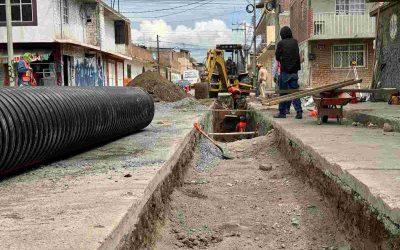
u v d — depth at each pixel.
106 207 3.88
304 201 6.10
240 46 28.84
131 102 8.76
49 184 4.84
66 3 28.22
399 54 13.62
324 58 28.06
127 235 3.69
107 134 7.68
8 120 4.83
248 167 8.85
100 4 33.19
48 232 3.26
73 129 6.16
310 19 27.38
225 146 10.99
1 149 4.70
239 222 5.58
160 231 4.95
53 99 5.96
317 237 4.98
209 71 26.09
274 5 23.39
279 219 5.62
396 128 8.11
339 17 27.19
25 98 5.44
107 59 37.97
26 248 2.96
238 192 7.00
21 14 25.73
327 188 5.57
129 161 6.14
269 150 10.02
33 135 5.21
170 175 6.34
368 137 7.44
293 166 7.90
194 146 10.20
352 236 4.49
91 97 7.14
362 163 5.13
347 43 27.78
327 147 6.43
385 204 3.64
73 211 3.77
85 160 6.29
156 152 6.92
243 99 23.19
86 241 3.06
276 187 7.15
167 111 17.14
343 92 9.54
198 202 6.34
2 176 5.29
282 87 11.43
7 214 3.73
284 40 11.28
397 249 3.41
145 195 4.50
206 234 5.20
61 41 26.08
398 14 13.74
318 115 9.69
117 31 40.38
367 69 27.72
